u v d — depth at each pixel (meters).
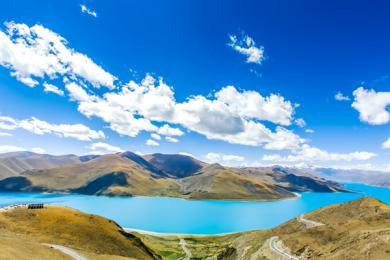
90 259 81.88
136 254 127.50
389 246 88.44
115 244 125.69
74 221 129.62
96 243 118.44
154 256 144.12
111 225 143.50
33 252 64.50
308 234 128.50
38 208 138.25
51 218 126.50
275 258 116.31
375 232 102.88
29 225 115.69
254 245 148.62
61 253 76.75
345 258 91.81
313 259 105.50
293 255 116.44
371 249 90.00
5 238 67.56
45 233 111.88
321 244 117.19
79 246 108.69
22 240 73.56
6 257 51.88
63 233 115.62
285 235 145.50
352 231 118.06
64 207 150.25
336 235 119.44
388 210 143.12
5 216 119.75
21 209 131.25
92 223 135.38
